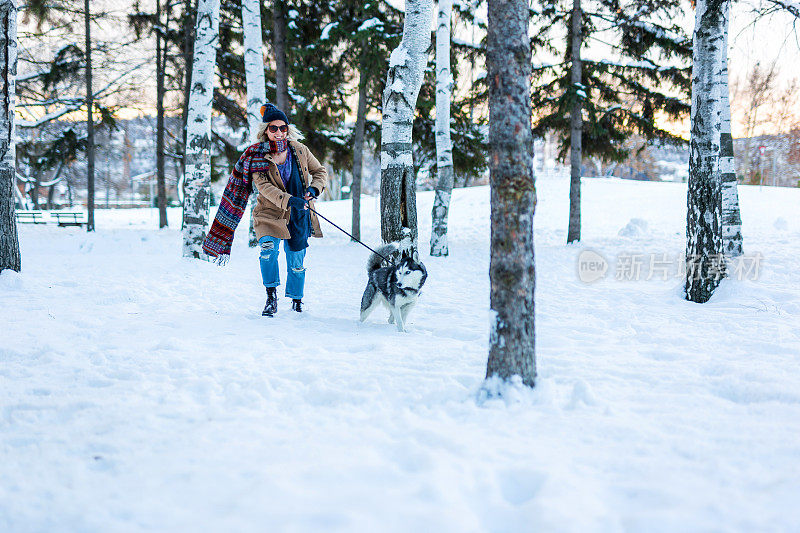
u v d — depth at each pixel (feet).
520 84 9.00
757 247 37.45
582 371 11.25
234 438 7.65
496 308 9.43
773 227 52.11
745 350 13.14
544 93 47.24
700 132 21.26
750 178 140.05
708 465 6.77
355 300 22.11
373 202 96.99
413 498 5.87
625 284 26.84
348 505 5.71
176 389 9.98
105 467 6.79
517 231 9.20
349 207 91.56
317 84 47.26
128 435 7.75
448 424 8.26
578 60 44.45
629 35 43.96
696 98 21.34
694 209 21.54
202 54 31.83
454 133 50.88
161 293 21.63
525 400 9.08
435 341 14.33
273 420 8.41
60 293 20.44
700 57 21.04
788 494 6.03
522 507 5.82
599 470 6.72
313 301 21.53
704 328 16.06
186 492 6.07
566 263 34.60
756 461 6.87
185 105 58.95
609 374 11.07
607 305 20.74
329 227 67.05
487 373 9.59
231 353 12.52
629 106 47.42
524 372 9.35
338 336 14.82
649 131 46.80
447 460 6.81
